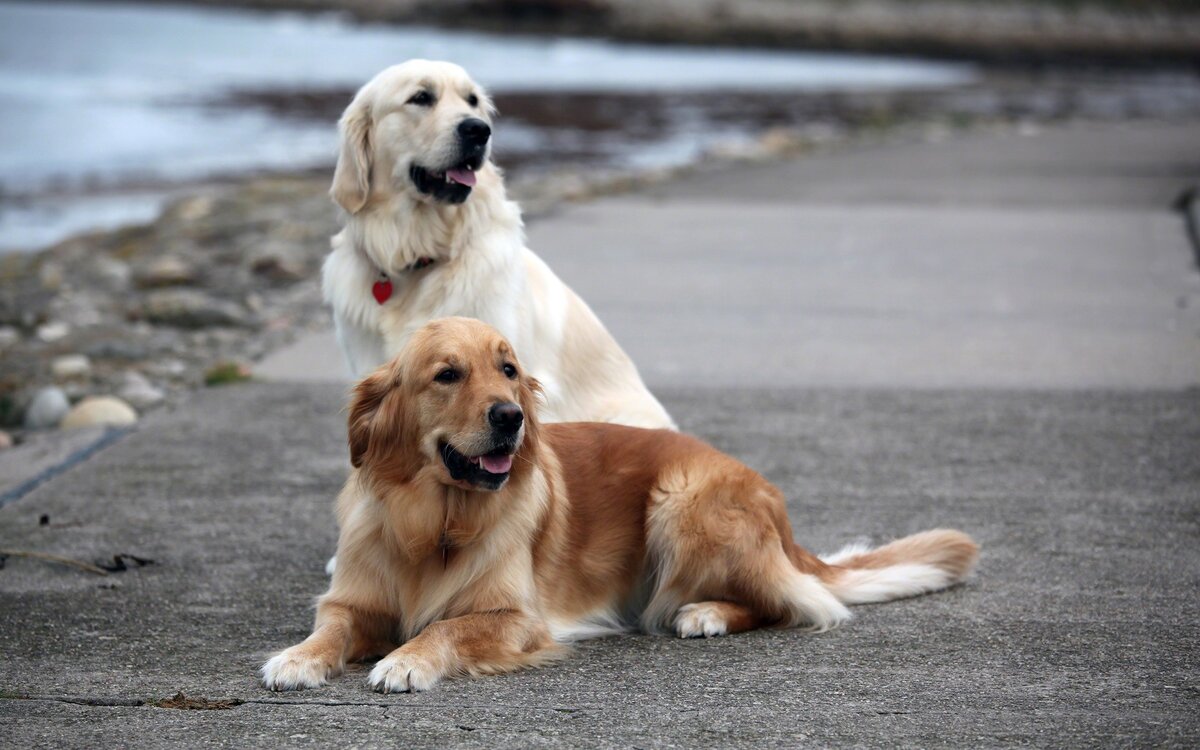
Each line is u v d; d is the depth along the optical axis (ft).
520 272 27.30
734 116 147.23
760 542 22.68
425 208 26.53
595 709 18.79
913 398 37.63
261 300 53.16
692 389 38.65
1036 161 92.07
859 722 18.19
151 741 17.58
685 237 63.05
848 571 23.88
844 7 354.33
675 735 17.75
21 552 25.96
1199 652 20.92
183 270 57.00
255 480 31.17
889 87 207.62
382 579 21.43
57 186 95.66
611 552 23.26
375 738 17.67
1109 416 35.65
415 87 26.63
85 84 181.27
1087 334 44.37
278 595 24.17
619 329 45.55
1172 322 45.78
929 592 24.09
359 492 21.84
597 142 120.78
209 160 109.09
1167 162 89.76
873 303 49.34
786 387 38.86
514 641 20.84
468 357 20.85
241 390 39.29
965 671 20.21
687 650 21.66
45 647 21.54
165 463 32.45
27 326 50.21
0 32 286.46
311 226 67.41
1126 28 351.25
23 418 38.09
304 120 140.26
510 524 21.39
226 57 250.57
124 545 26.86
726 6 349.41
